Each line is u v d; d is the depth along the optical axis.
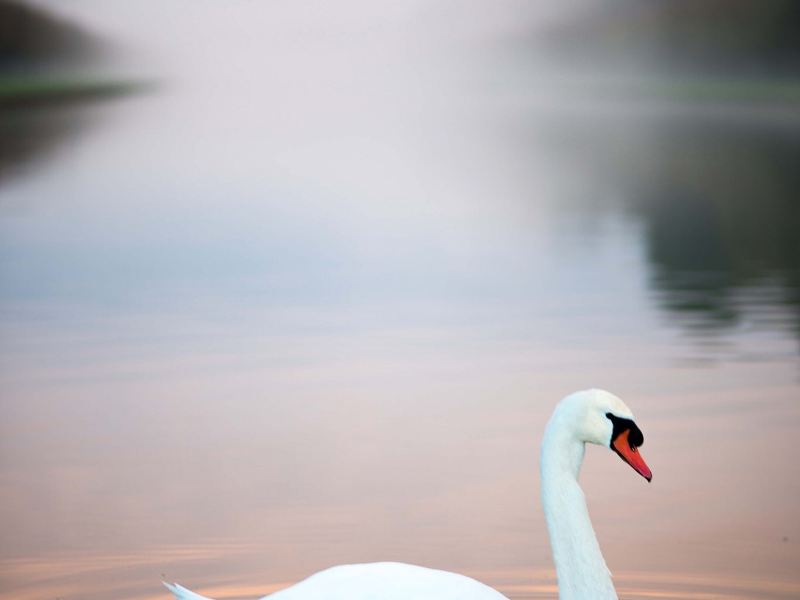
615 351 12.96
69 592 7.53
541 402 11.30
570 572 5.66
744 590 7.39
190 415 11.23
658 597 7.33
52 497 9.27
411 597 5.57
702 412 10.87
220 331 14.13
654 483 9.33
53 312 15.23
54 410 11.46
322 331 14.10
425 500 9.03
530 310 14.93
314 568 7.82
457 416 10.97
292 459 10.00
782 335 13.41
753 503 8.84
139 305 15.54
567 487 5.71
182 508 8.94
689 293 15.73
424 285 16.55
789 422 10.51
